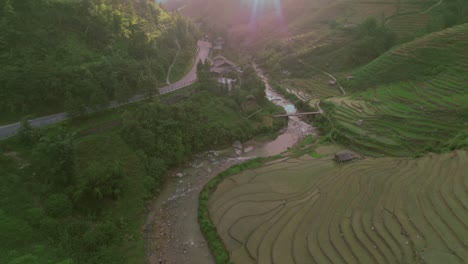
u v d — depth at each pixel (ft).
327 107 257.14
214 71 265.95
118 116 179.63
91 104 167.02
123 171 147.33
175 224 140.26
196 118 203.10
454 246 111.24
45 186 126.11
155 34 273.75
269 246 124.26
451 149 172.96
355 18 407.23
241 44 453.17
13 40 170.09
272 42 422.41
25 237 107.55
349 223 130.52
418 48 275.18
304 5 501.56
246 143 213.87
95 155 150.82
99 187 134.41
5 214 110.11
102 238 120.37
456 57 248.73
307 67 344.90
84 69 178.19
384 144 196.03
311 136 228.43
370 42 323.57
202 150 197.67
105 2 244.22
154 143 172.86
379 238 119.96
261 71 375.66
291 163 188.44
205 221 138.41
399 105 229.25
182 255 124.36
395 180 153.99
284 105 279.90
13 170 125.59
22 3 185.78
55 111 165.99
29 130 138.51
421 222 123.85
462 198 132.67
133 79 196.85
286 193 157.07
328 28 407.23
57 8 203.92
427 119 203.92
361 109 240.12
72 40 197.67
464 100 207.62
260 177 172.96
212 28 440.45
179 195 159.02
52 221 116.26
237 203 151.12
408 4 405.18
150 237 132.67
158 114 186.80
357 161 183.52
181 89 227.40
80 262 110.32
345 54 338.75
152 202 152.97
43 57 174.91
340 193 150.92
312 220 135.64
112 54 207.51
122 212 137.18
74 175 132.98
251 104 244.01
